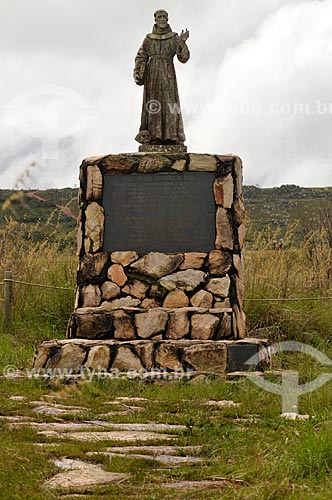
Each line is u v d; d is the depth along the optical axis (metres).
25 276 16.08
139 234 12.61
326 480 5.43
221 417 8.41
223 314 11.88
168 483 5.63
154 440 7.02
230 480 5.63
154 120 13.20
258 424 7.71
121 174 12.73
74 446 6.59
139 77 13.39
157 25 13.48
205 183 12.61
